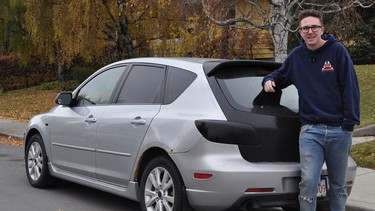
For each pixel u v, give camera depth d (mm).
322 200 4980
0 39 27016
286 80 4883
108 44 21359
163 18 15758
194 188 4812
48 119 7156
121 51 19828
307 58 4590
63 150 6785
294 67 4699
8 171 8953
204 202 4762
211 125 4742
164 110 5324
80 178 6488
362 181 7238
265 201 4738
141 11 16438
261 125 4832
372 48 19609
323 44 4488
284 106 5137
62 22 18469
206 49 13203
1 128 15461
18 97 25031
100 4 18344
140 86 5867
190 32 12906
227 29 12461
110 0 18375
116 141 5777
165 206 5137
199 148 4777
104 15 18750
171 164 5051
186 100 5164
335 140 4484
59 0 18953
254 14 13086
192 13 11930
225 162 4676
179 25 13883
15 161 10117
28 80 29359
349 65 4434
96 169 6148
